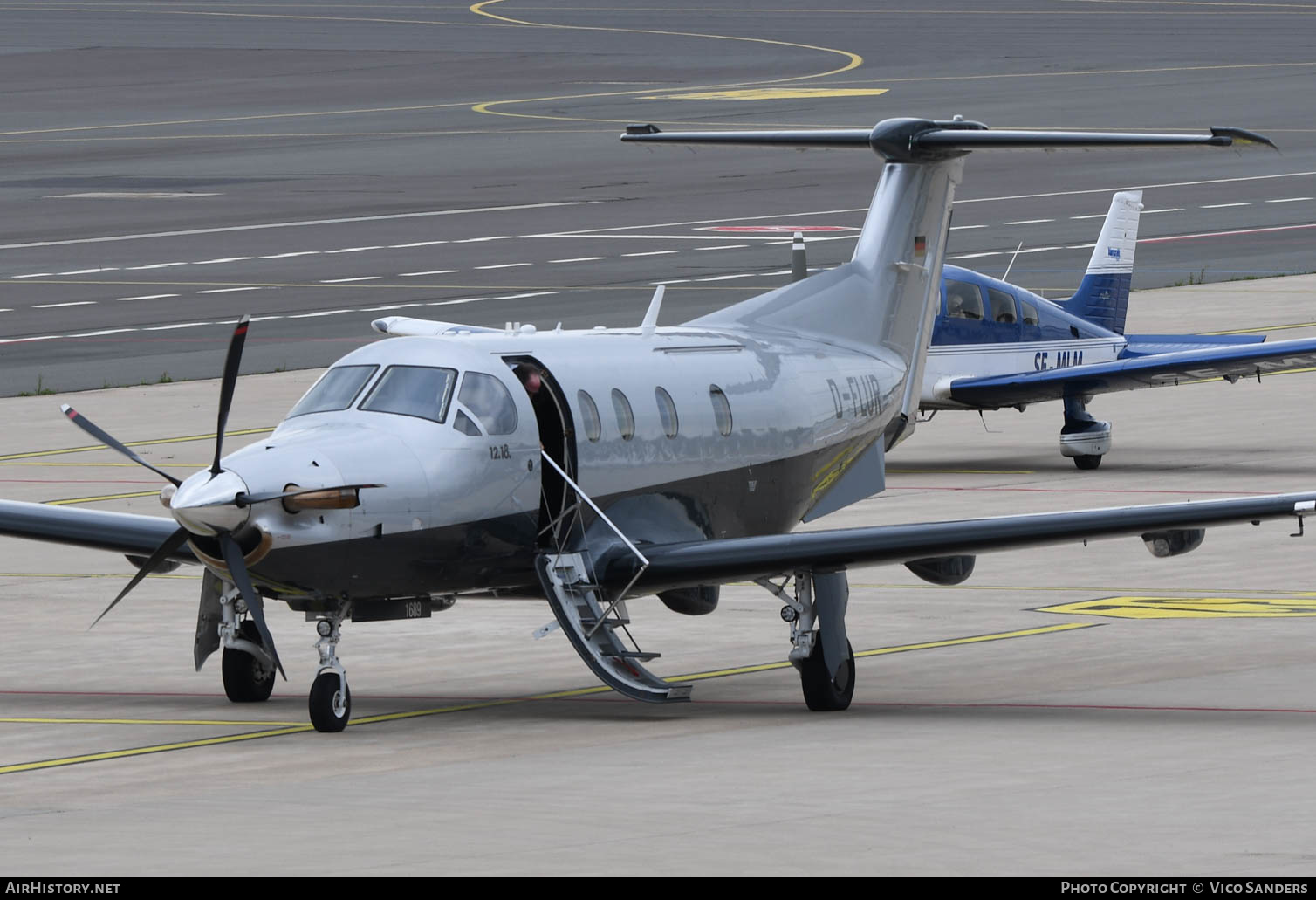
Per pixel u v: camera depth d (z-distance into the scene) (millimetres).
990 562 85000
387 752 51719
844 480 72438
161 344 158250
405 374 56594
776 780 46656
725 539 61906
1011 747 50375
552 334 61656
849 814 42781
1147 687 59094
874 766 48156
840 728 54031
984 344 108500
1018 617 72375
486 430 55875
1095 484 102375
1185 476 104188
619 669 56812
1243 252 198625
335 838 41188
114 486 107000
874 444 74188
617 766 49000
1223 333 152125
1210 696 57375
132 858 39594
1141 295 173750
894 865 37969
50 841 41500
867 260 75938
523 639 71188
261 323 166625
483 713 57625
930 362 107438
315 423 55688
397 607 57250
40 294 184250
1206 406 130750
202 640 59188
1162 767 47281
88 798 46312
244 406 131875
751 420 65250
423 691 61719
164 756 51656
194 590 82250
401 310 170125
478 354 57312
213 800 45656
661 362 63156
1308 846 39062
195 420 127562
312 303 175875
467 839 40875
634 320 159500
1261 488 98688
